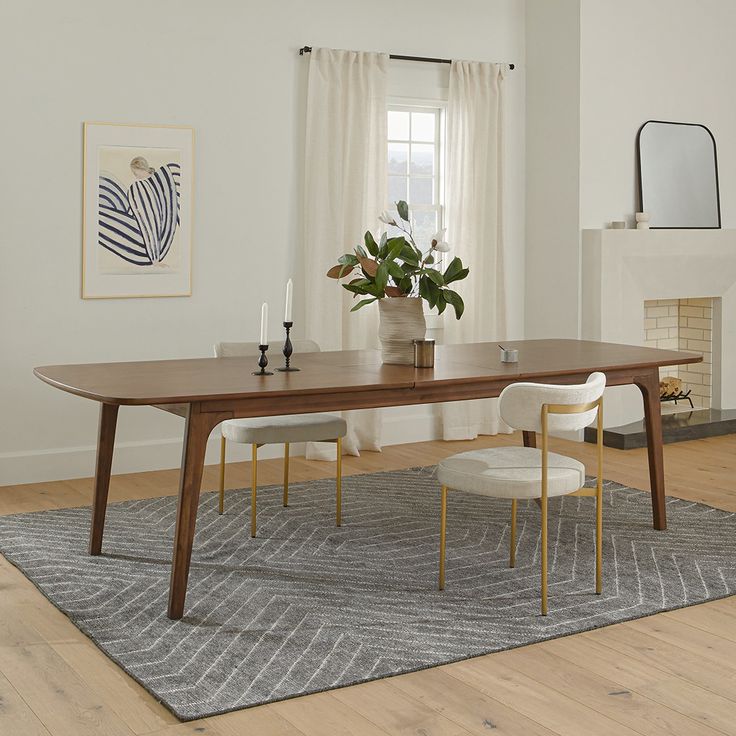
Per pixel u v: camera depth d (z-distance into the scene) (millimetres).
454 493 5566
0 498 5438
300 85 6512
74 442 5941
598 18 7070
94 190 5867
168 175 6082
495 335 7305
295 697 3008
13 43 5598
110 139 5891
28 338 5762
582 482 3883
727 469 6258
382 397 3975
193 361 4590
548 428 3682
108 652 3318
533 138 7402
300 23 6480
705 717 2898
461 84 7023
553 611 3746
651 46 7363
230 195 6320
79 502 5367
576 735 2785
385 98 6738
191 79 6129
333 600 3848
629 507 5270
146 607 3748
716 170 7746
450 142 7074
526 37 7414
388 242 4457
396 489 5652
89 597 3846
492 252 7230
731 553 4484
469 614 3709
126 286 6012
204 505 5254
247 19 6289
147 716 2889
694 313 7918
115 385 3779
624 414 7254
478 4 7195
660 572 4215
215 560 4336
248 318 6453
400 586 4023
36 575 4094
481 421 7383
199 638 3449
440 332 7176
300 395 3744
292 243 6570
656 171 7414
